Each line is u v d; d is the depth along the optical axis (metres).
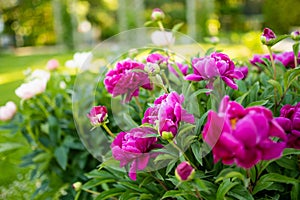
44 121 2.27
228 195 1.04
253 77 1.58
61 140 2.18
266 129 0.78
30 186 2.76
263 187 1.01
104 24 15.30
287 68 1.36
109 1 15.20
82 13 15.08
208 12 9.42
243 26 10.73
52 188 2.22
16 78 7.82
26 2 14.62
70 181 2.14
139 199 1.20
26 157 2.22
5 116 2.21
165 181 1.20
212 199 1.02
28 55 12.16
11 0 14.67
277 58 1.38
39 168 2.14
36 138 2.24
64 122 2.15
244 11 10.85
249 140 0.77
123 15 11.31
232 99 1.27
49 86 2.45
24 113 2.30
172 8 13.09
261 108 0.79
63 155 2.01
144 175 1.22
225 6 10.86
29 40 15.32
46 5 14.64
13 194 2.66
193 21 9.48
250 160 0.79
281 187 1.08
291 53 1.30
